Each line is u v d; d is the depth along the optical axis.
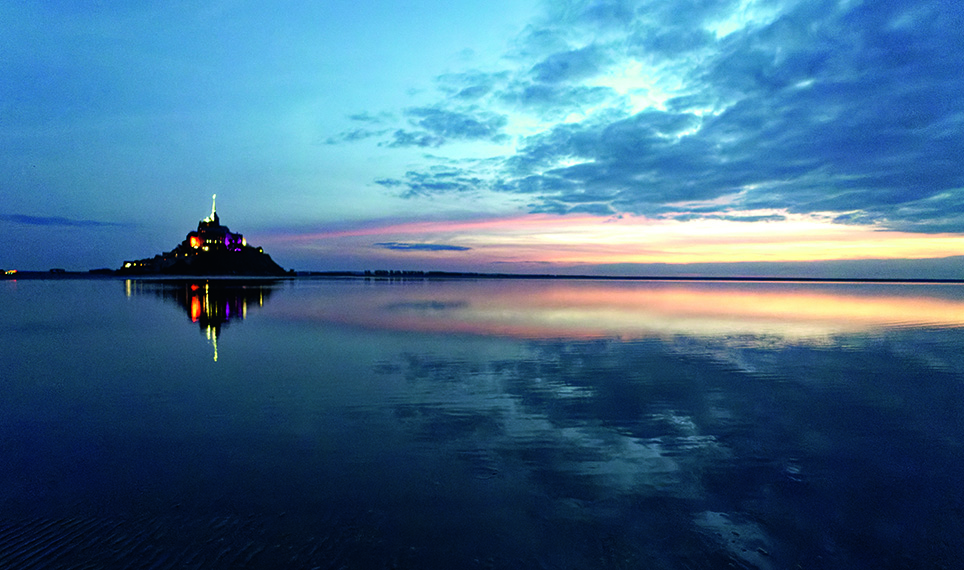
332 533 4.80
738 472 6.25
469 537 4.76
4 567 4.21
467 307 32.31
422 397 9.67
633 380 11.16
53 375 11.59
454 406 9.06
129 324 22.17
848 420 8.38
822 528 4.99
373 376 11.52
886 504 5.47
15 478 5.96
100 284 87.94
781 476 6.14
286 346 15.80
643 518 5.14
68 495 5.54
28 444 7.10
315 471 6.19
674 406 9.12
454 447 7.01
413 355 14.24
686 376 11.57
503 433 7.62
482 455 6.73
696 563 4.43
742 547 4.66
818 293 59.69
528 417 8.44
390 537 4.74
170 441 7.24
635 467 6.37
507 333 18.91
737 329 20.16
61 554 4.43
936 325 21.80
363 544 4.62
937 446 7.18
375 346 15.84
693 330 19.81
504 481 5.94
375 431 7.69
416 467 6.32
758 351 14.95
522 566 4.35
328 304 35.41
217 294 51.28
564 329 20.16
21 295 48.59
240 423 8.06
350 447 7.01
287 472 6.15
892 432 7.78
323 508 5.26
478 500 5.46
